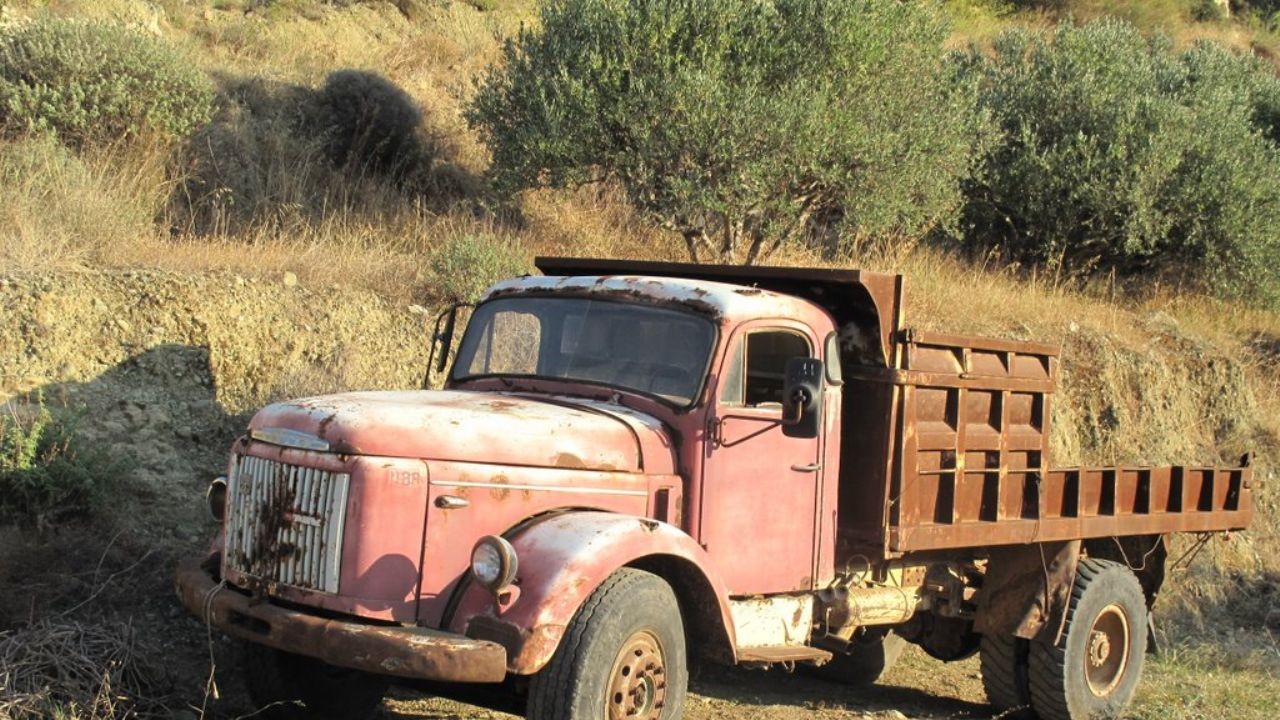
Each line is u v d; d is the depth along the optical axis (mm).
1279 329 17469
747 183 12617
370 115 14852
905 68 13695
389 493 5141
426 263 11383
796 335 6527
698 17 12914
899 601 7406
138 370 8422
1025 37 21703
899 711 8062
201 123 13172
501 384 6602
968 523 7234
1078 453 14078
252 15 17781
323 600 5125
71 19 13297
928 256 16500
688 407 6043
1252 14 36000
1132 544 8922
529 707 5223
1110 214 17375
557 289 6668
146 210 11367
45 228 9695
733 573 6176
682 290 6328
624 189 13305
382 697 6758
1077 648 7863
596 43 12633
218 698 6168
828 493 6641
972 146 15945
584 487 5652
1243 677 10094
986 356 7383
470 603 5219
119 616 6832
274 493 5340
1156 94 18984
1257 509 14703
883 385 6766
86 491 7281
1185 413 15312
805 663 8805
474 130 14984
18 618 6461
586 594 5191
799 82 12805
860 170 13062
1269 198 17828
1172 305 17516
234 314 9133
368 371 9516
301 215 12656
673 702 5535
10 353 8023
